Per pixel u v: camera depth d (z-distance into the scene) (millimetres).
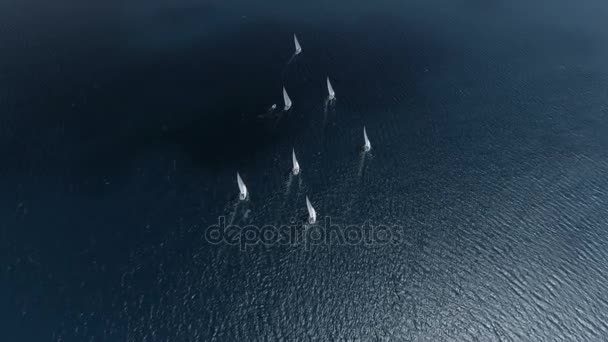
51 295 126000
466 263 134250
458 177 157375
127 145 165750
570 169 158875
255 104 182500
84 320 121250
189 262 133875
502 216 145750
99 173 156500
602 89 189625
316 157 163500
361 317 123188
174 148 165125
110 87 188500
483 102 184750
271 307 124938
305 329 120750
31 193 150125
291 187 154000
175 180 154875
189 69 197875
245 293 127625
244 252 136750
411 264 134375
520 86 192000
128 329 119750
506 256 135625
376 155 164250
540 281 129625
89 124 173250
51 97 183250
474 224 143875
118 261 133750
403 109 181500
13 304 124000
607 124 174750
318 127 173875
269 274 131875
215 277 130875
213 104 182375
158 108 180125
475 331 119938
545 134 171500
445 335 119500
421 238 140625
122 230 141000
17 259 133750
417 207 148875
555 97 186500
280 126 174125
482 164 161375
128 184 153500
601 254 135250
